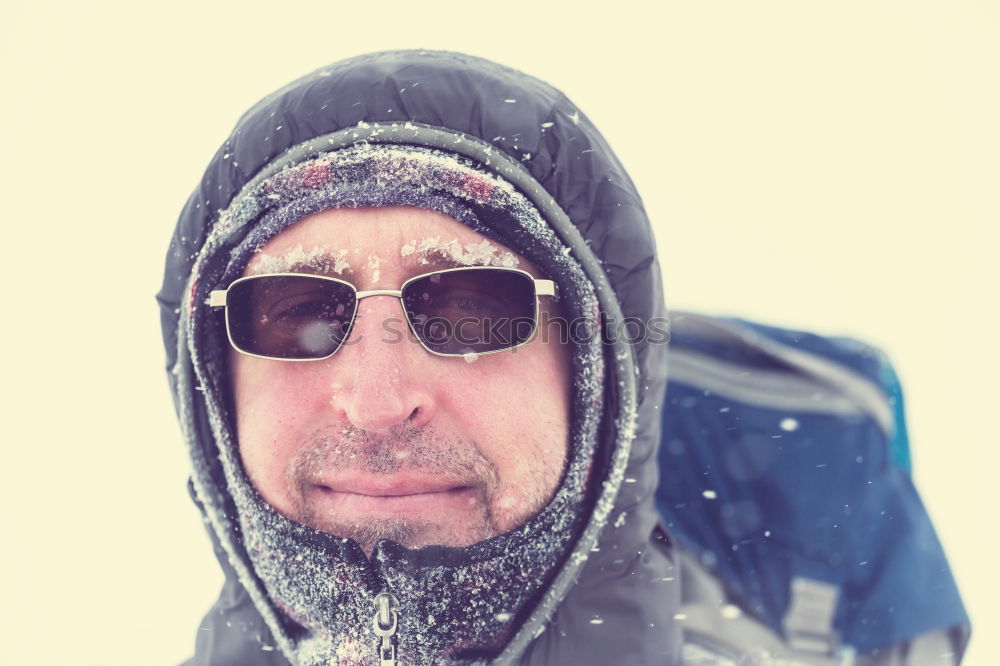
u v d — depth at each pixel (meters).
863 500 0.62
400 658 0.43
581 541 0.45
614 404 0.46
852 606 0.61
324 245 0.42
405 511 0.42
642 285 0.47
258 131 0.47
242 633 0.49
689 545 0.63
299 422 0.43
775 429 0.63
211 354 0.46
